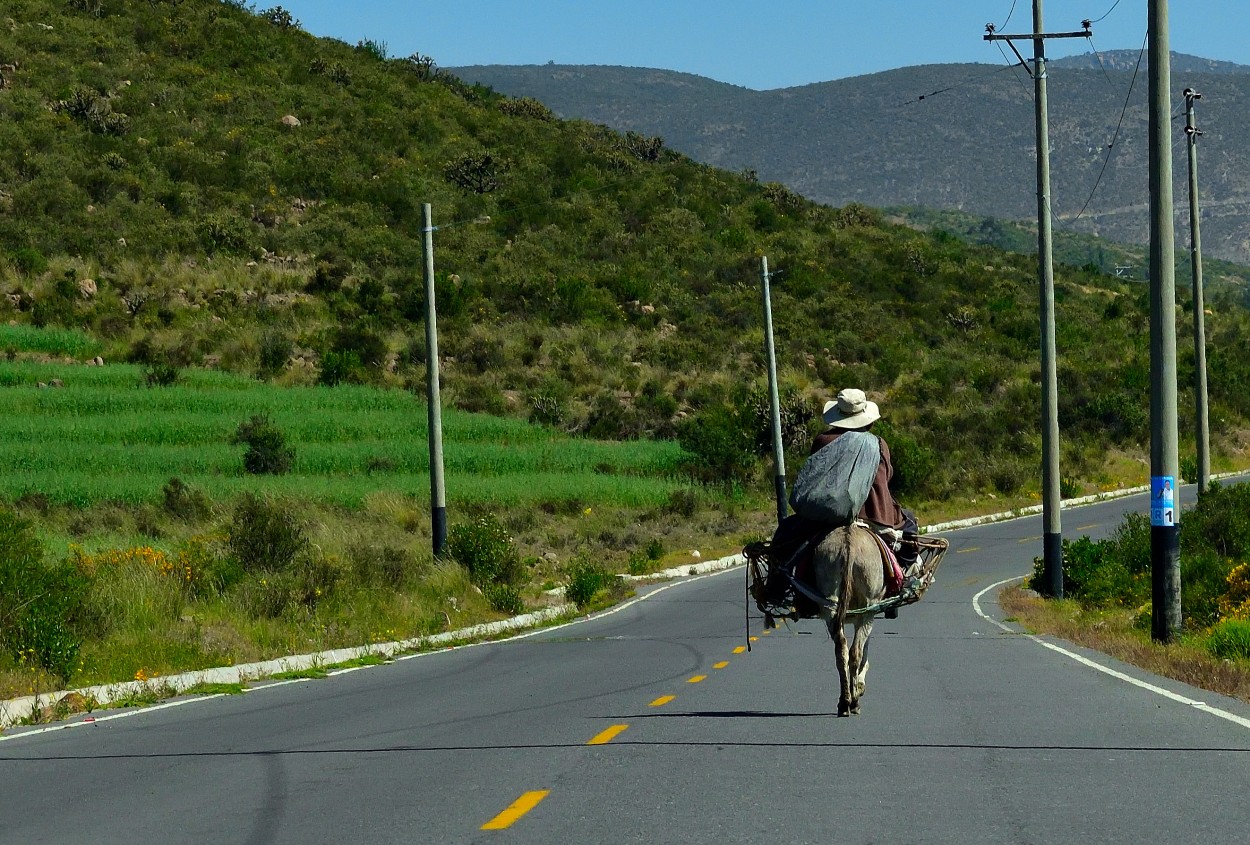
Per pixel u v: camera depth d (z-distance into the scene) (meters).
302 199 90.81
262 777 9.70
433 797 8.66
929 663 16.81
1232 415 79.62
